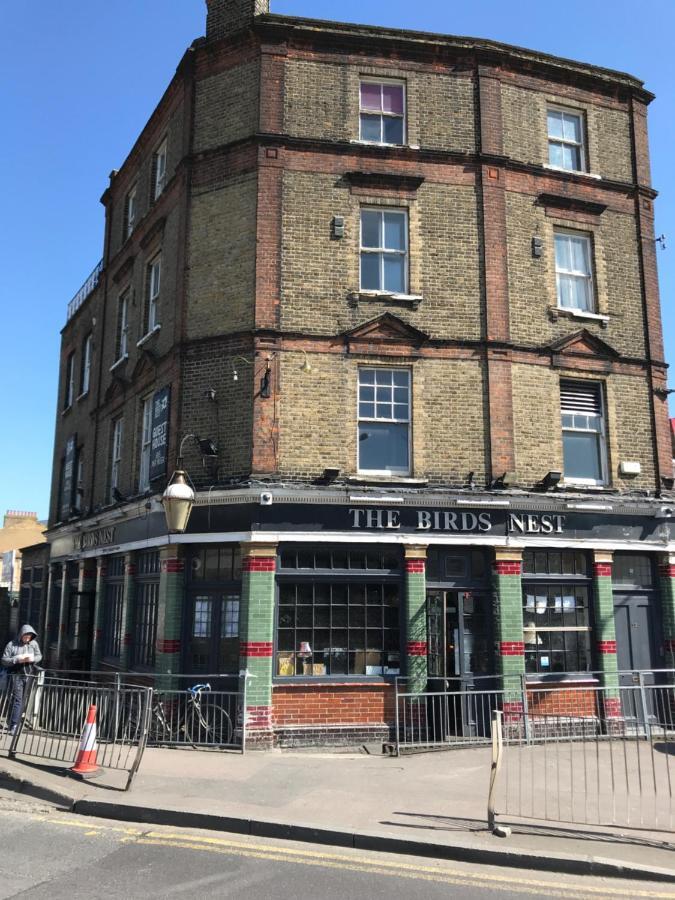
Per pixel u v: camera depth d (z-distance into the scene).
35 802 8.03
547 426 13.60
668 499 13.92
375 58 14.08
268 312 12.73
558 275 14.56
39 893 5.45
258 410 12.34
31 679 10.61
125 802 7.55
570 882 5.89
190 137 14.11
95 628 16.92
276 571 11.96
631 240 15.16
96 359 19.58
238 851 6.49
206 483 12.51
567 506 13.05
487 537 12.57
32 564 25.91
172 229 14.61
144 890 5.54
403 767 9.52
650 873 5.93
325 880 5.82
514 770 9.38
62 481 22.47
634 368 14.52
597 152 15.24
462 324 13.38
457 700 12.20
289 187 13.30
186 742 11.02
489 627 12.55
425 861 6.34
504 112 14.46
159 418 13.85
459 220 13.76
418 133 13.97
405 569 12.30
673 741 12.01
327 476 12.30
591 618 13.25
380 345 13.02
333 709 11.73
